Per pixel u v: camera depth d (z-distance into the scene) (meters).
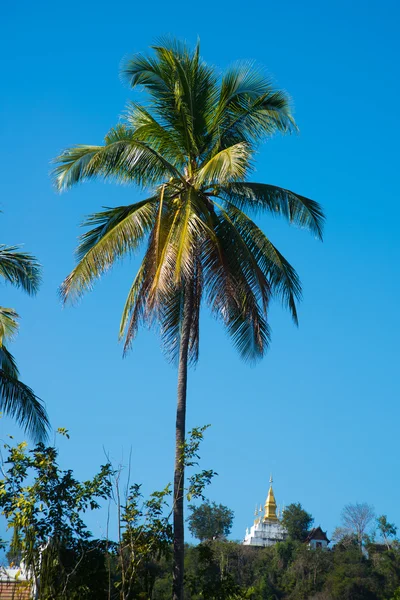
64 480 15.75
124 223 17.73
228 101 19.23
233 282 17.62
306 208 18.89
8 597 15.16
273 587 70.06
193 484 16.09
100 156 17.70
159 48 18.95
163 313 17.91
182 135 19.09
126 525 15.83
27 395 21.06
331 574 69.62
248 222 18.62
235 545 71.88
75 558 15.55
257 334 17.91
